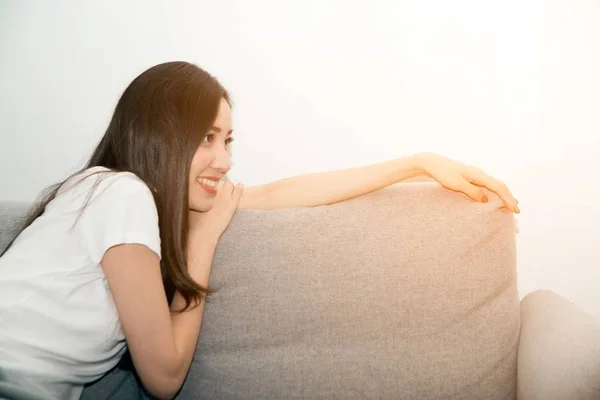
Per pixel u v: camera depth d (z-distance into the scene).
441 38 1.16
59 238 0.81
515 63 1.14
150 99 0.90
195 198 0.96
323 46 1.21
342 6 1.19
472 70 1.16
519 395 0.87
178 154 0.88
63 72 1.32
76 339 0.81
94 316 0.81
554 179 1.16
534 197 1.17
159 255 0.80
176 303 0.91
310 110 1.23
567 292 1.18
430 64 1.17
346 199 1.05
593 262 1.16
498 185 0.96
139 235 0.76
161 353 0.78
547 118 1.14
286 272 0.94
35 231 0.84
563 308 0.91
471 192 0.95
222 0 1.24
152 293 0.77
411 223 0.95
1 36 1.33
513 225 0.98
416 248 0.94
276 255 0.96
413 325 0.91
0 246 1.03
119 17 1.28
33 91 1.34
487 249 0.94
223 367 0.94
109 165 0.94
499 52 1.14
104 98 1.31
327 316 0.93
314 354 0.92
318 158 1.24
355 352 0.91
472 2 1.14
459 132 1.18
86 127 1.32
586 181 1.14
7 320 0.77
